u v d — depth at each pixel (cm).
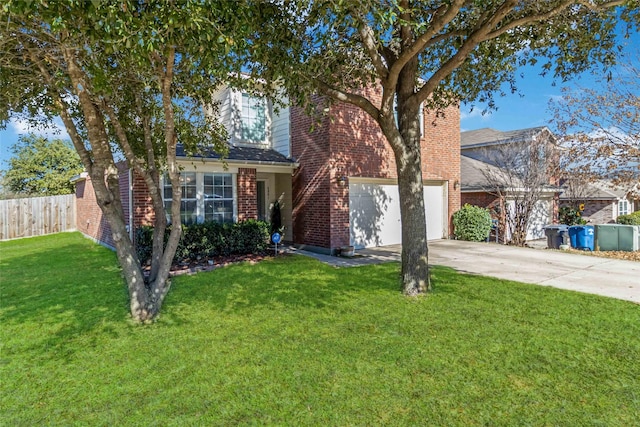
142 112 602
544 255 1051
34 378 356
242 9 424
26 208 1711
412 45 515
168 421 289
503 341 427
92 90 489
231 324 493
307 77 582
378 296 611
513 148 1530
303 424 283
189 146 738
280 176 1325
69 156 2812
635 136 1244
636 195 1388
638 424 278
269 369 368
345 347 415
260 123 1298
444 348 410
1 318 526
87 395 326
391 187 1274
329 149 1084
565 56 673
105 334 463
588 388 328
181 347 422
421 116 1290
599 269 849
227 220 1091
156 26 349
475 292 628
